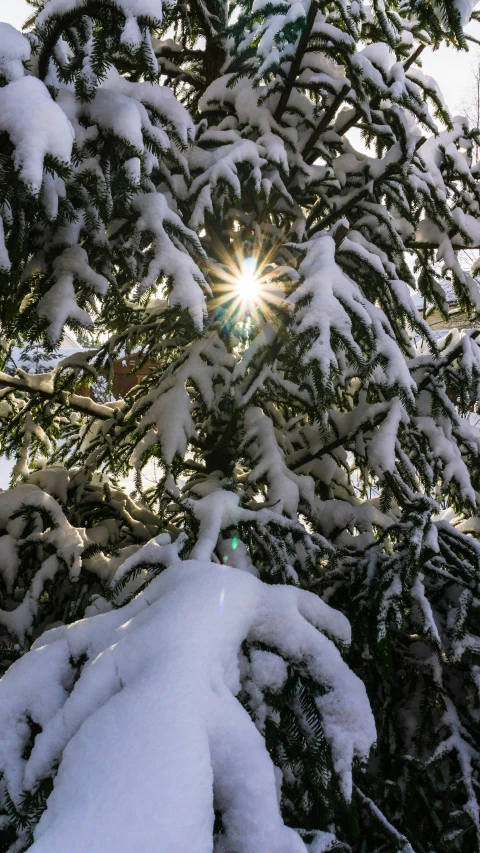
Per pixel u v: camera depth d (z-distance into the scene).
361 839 2.08
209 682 1.11
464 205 3.16
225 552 1.95
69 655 1.37
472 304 3.14
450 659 1.97
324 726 1.34
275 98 2.79
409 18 2.69
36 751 1.12
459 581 2.13
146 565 1.69
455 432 2.90
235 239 3.14
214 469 3.16
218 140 2.59
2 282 1.77
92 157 1.73
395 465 2.59
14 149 1.37
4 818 1.14
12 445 3.50
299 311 2.09
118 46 1.57
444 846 1.89
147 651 1.18
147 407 2.70
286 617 1.41
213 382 2.82
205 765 0.92
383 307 2.82
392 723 2.31
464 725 2.24
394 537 2.09
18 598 2.65
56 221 1.83
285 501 2.43
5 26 1.43
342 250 2.46
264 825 0.99
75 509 3.07
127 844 0.79
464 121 3.06
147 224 1.93
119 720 1.00
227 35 2.78
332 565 2.24
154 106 1.92
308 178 2.81
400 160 2.65
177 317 2.99
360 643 1.96
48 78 1.77
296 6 2.19
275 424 3.24
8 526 2.52
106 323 3.60
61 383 3.07
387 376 2.26
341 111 3.10
